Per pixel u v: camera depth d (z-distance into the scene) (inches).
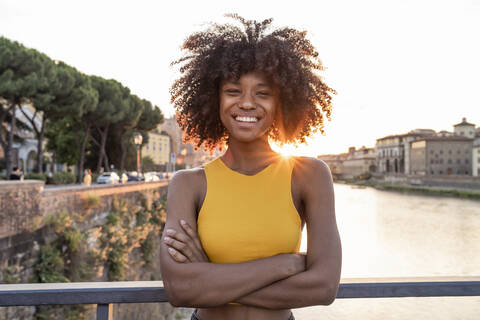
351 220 1491.1
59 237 411.8
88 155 1439.5
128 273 581.0
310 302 36.9
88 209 523.5
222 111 43.7
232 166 43.3
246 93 42.2
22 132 1387.8
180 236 39.4
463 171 3678.6
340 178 6353.3
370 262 742.5
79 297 43.3
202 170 43.7
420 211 1800.0
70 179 1030.4
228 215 40.4
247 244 39.6
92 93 922.7
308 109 51.3
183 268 37.7
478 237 1098.1
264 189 41.2
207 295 37.0
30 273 357.7
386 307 45.0
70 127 1269.7
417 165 3919.8
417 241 1040.2
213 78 46.7
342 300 47.3
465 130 4037.9
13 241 338.3
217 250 39.9
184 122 59.0
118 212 646.5
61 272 398.0
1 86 681.6
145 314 190.4
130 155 1603.1
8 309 265.6
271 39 44.7
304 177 41.6
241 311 40.4
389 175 4303.6
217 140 58.7
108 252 519.8
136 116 1285.7
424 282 45.2
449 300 47.0
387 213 1723.7
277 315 40.7
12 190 340.5
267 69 41.2
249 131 42.0
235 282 36.5
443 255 855.7
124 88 1236.5
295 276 36.9
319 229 39.5
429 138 3705.7
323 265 37.6
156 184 1029.8
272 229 39.8
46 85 752.3
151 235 758.5
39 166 925.8
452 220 1480.1
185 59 53.1
